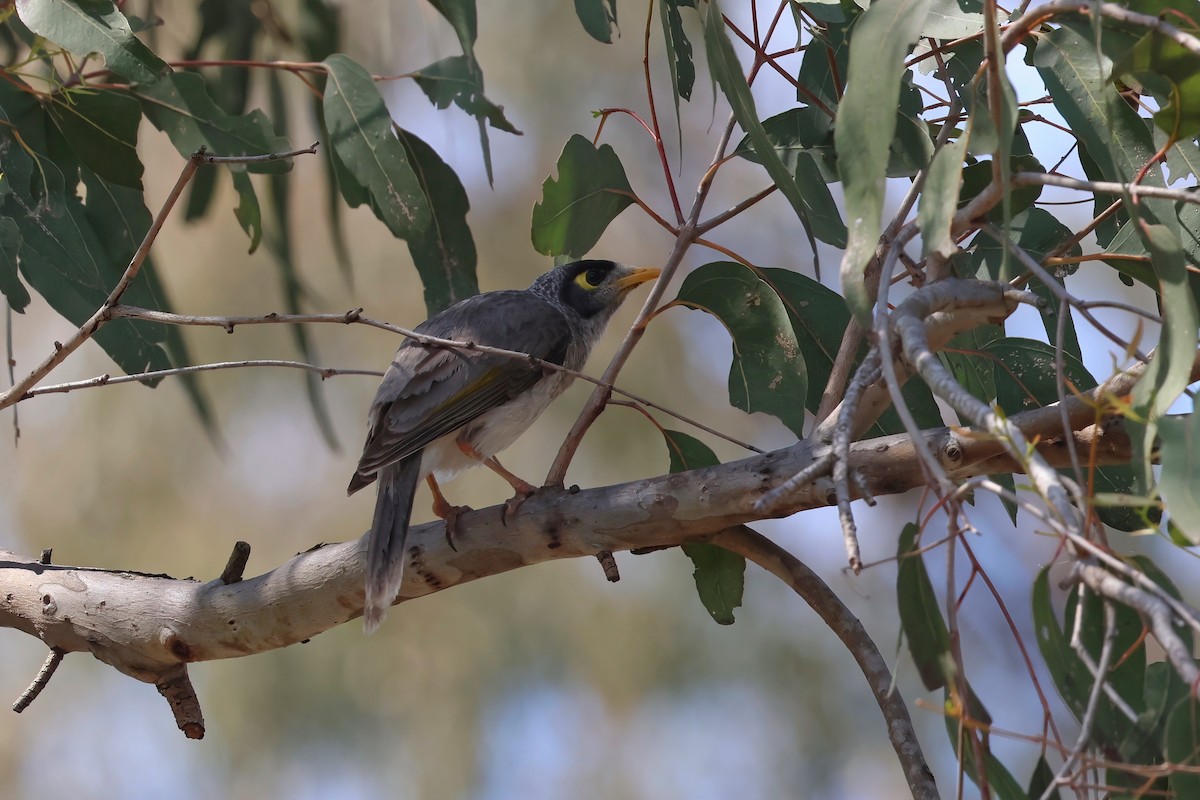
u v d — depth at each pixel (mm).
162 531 13766
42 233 8008
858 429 5953
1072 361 6910
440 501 8062
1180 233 6309
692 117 16562
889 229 6402
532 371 8484
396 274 14492
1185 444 4500
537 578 14148
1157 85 5199
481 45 15680
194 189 10602
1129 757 4801
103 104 7730
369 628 6461
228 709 13500
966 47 7047
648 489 6184
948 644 4980
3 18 7391
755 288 7215
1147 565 4770
